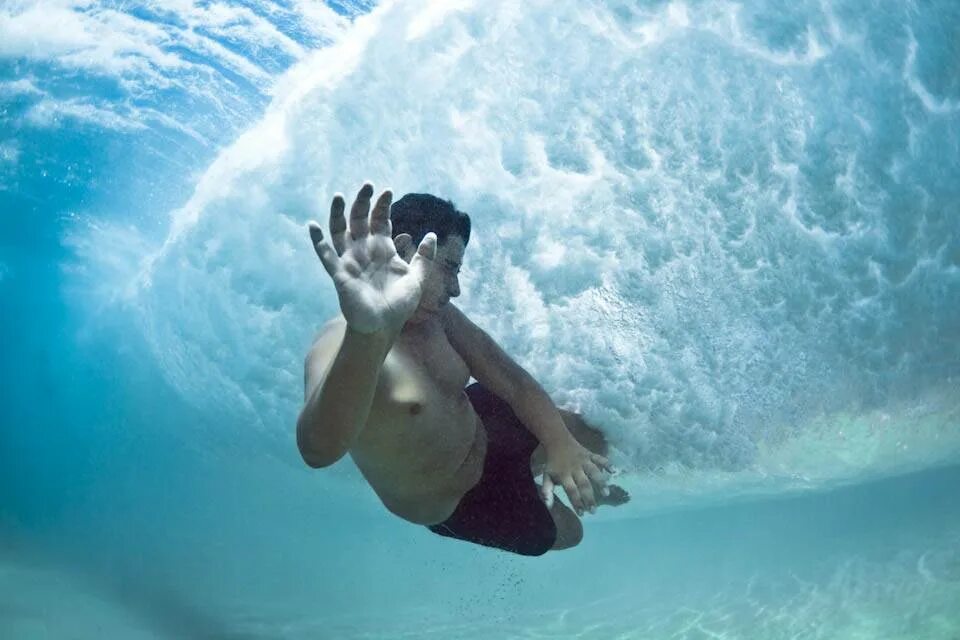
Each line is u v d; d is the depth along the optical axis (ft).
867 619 7.40
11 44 11.48
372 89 8.63
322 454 3.34
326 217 9.06
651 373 8.36
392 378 4.17
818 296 8.63
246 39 10.71
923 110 8.50
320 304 9.63
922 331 8.92
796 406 8.81
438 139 8.49
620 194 8.27
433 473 4.43
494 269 8.36
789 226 8.45
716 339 8.49
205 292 10.07
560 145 8.29
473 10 8.38
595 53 8.24
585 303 8.32
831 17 8.28
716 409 8.57
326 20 10.46
